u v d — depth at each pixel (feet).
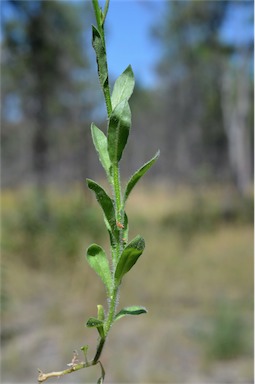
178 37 67.72
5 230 27.02
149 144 105.91
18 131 73.05
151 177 103.71
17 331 18.79
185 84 92.17
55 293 22.99
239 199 50.42
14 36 56.03
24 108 64.90
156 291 23.79
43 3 54.60
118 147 1.92
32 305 21.63
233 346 16.92
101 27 1.94
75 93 63.21
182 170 92.89
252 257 30.66
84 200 28.96
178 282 25.71
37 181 63.98
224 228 40.57
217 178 59.82
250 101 67.15
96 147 2.03
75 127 64.03
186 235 36.83
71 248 25.31
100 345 1.98
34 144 65.05
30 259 25.49
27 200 35.27
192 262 28.96
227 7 56.18
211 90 83.46
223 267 27.94
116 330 19.67
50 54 58.18
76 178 63.67
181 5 61.16
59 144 66.23
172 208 50.93
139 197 70.44
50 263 25.23
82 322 19.62
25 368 16.07
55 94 63.05
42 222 28.66
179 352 17.21
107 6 1.94
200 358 16.69
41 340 17.94
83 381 15.64
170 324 19.79
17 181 77.15
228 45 58.85
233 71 68.64
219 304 21.18
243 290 24.59
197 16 59.21
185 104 94.07
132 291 23.50
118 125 1.91
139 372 15.79
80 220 27.09
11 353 16.48
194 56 70.74
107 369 16.14
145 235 35.42
